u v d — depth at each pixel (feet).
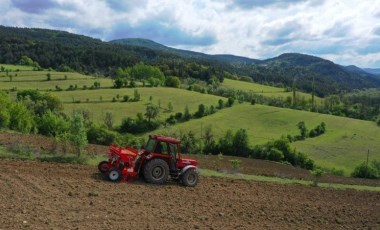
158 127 248.73
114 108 277.03
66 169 58.44
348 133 273.33
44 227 35.99
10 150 66.39
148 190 53.47
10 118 110.93
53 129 118.01
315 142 252.42
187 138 201.26
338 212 56.70
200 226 42.14
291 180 88.53
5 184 46.98
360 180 140.26
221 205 51.75
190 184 59.31
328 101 426.51
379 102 495.00
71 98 291.99
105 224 38.81
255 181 73.46
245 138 202.18
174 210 46.47
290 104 374.43
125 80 358.23
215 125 261.65
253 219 47.83
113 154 58.29
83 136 68.90
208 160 123.03
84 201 45.01
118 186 53.06
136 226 39.40
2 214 37.93
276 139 225.76
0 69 382.01
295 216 51.75
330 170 201.16
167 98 318.86
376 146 252.21
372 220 54.44
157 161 57.00
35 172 54.19
